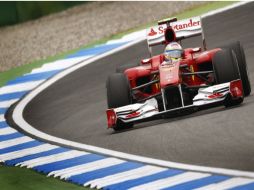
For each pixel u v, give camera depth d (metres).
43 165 36.47
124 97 38.91
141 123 40.53
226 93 37.03
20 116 51.12
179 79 37.38
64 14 93.38
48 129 45.59
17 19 94.94
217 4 73.81
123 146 36.47
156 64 39.84
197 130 35.47
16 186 33.59
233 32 60.41
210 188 27.08
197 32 40.97
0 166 38.62
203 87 38.75
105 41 71.25
